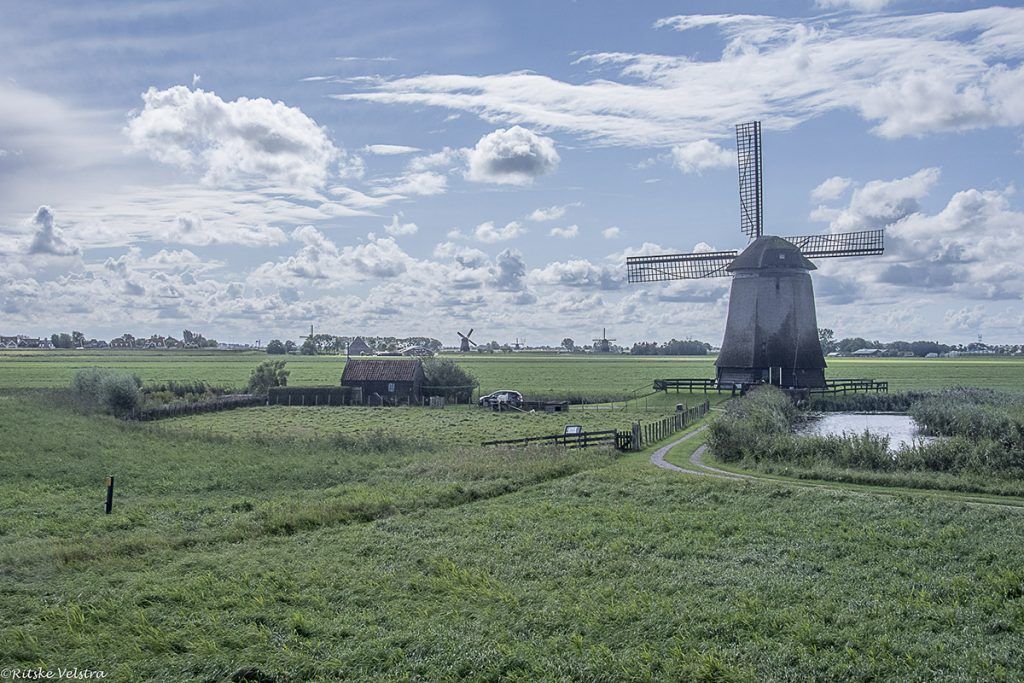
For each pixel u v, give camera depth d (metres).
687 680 16.38
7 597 21.11
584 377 135.12
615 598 20.50
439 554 24.30
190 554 25.00
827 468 33.94
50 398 63.94
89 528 27.89
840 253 80.06
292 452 43.25
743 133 81.50
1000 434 36.12
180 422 64.25
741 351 77.56
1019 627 17.66
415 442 47.09
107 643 18.69
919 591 19.84
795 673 16.28
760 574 21.61
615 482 32.41
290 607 20.59
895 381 115.56
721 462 38.50
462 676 17.08
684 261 85.31
